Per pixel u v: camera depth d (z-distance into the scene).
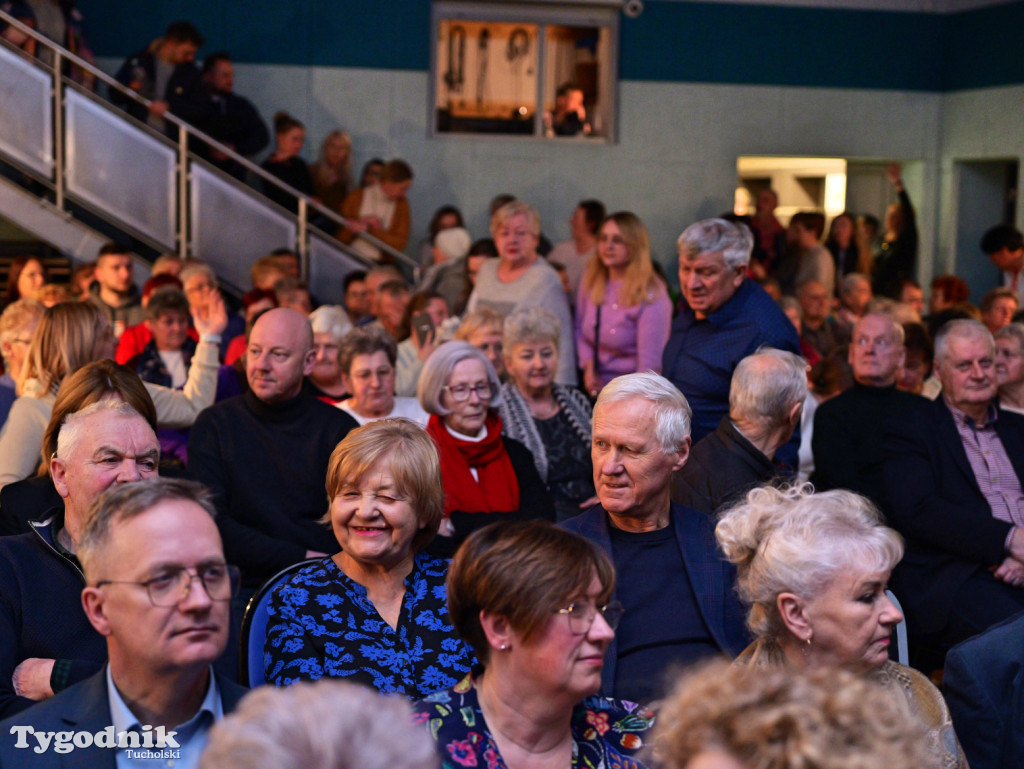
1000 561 3.41
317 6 9.77
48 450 2.72
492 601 1.78
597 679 1.78
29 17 7.80
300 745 1.07
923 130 10.66
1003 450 3.66
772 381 3.00
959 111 10.45
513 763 1.82
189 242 7.97
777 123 10.40
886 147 10.61
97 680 1.80
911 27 10.52
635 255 4.81
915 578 3.58
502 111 10.16
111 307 6.58
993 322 6.97
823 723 1.12
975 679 2.31
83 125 7.65
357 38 9.84
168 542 1.67
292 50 9.77
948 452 3.61
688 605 2.56
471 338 4.55
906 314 6.19
